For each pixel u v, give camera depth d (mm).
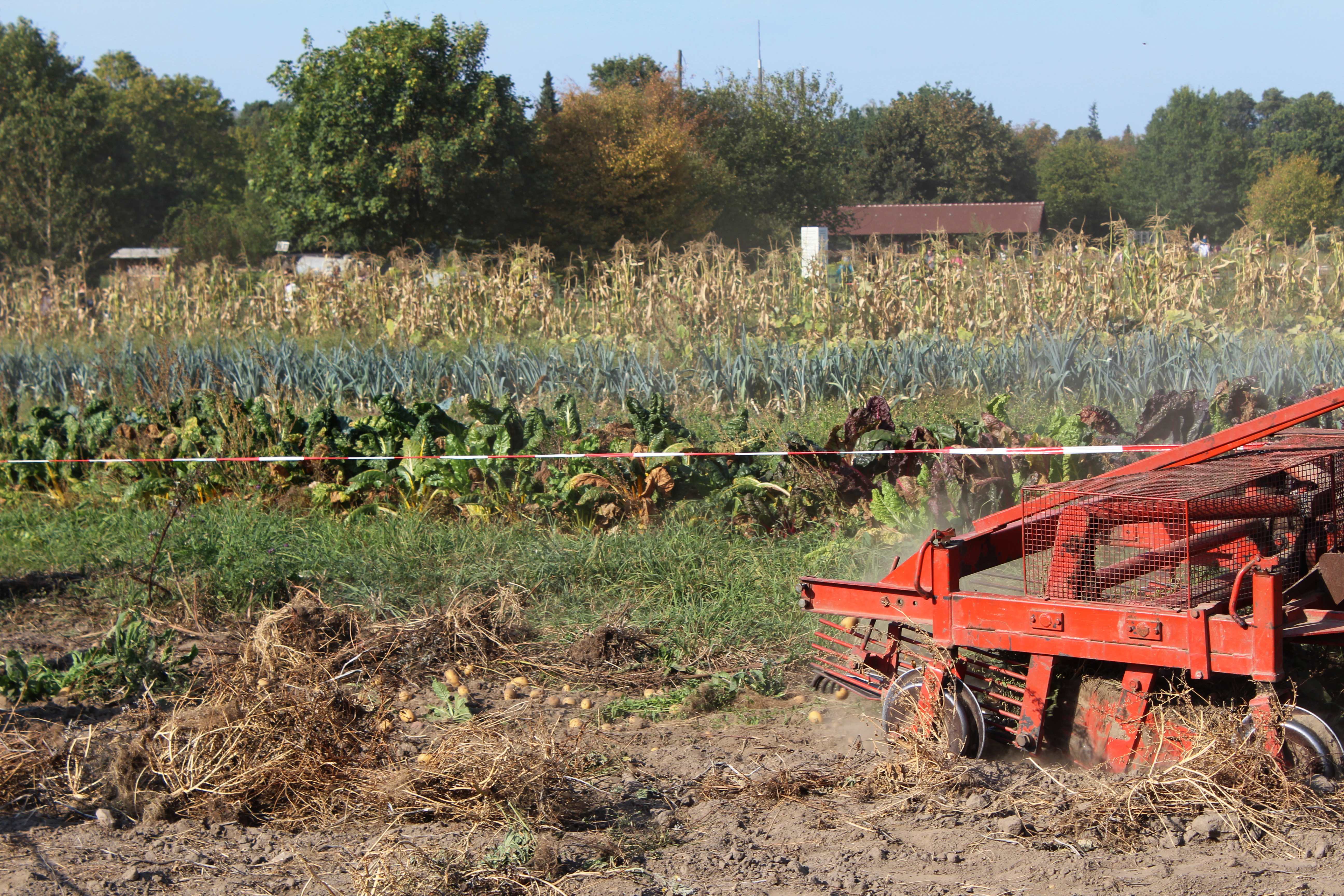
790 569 8539
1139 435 9781
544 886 4121
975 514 9062
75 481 11750
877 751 5465
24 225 57219
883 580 5543
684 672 6957
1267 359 14055
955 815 4605
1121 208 75188
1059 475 9125
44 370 19328
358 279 26469
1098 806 4449
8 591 8773
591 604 8156
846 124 92688
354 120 41500
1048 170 78875
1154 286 20000
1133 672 4801
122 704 6512
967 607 5023
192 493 10922
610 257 45281
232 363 18328
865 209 63375
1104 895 3826
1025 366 15391
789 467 9938
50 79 66938
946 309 19625
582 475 9773
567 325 22984
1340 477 5816
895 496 9125
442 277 25422
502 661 7152
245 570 8445
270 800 4973
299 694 5312
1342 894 3746
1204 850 4176
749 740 5809
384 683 6762
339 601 8180
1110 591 4965
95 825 4832
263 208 57656
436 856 4324
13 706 6391
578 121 47000
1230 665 4379
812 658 6703
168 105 87250
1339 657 5629
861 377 15586
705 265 22688
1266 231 21391
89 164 60094
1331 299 19453
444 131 41969
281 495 10820
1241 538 5238
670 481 9797
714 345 18141
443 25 42344
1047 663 4902
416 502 10273
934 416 13969
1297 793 4359
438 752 5156
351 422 13438
